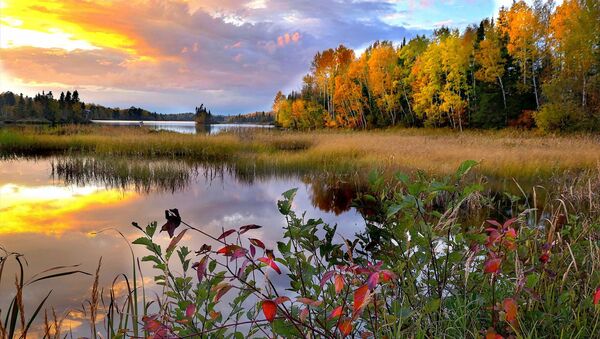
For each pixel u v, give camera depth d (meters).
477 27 41.06
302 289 1.56
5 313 3.22
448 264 1.72
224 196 9.47
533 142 20.50
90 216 7.27
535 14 31.50
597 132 25.53
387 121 47.31
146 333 1.65
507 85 35.12
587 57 26.41
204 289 1.54
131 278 3.94
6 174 13.17
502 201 7.65
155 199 9.04
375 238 1.81
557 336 1.55
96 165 14.17
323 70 55.41
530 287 1.54
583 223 2.48
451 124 38.56
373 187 1.85
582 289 1.88
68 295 3.61
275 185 11.17
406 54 45.00
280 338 1.52
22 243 5.54
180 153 19.47
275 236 5.50
